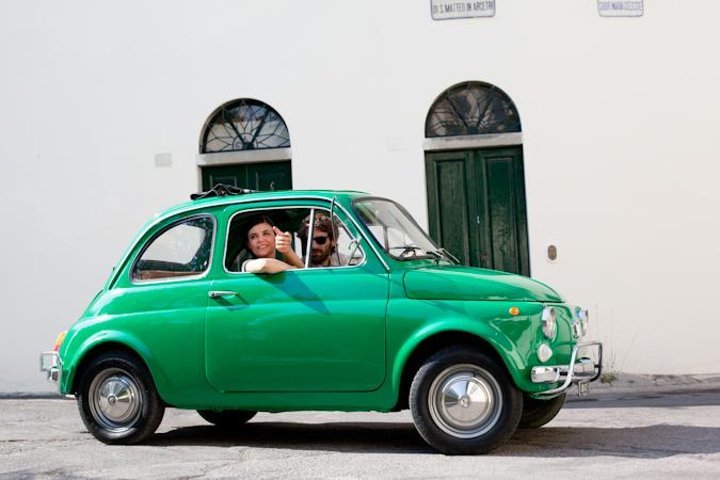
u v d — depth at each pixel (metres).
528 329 6.94
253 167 13.73
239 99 13.62
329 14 13.37
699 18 12.95
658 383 12.26
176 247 7.99
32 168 13.95
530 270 12.95
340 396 7.26
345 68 13.34
